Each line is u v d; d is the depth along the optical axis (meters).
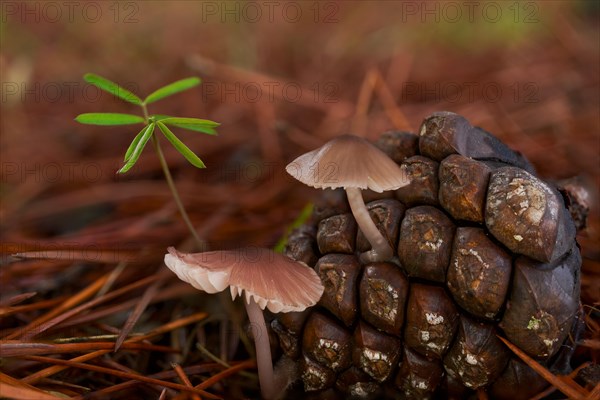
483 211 0.36
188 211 0.47
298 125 0.58
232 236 0.45
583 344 0.37
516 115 0.56
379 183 0.36
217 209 0.47
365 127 0.55
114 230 0.45
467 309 0.36
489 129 0.53
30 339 0.38
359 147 0.36
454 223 0.36
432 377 0.36
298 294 0.36
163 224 0.46
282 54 0.78
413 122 0.56
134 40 0.79
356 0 0.94
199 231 0.45
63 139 0.58
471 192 0.36
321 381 0.37
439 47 0.78
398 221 0.37
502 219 0.35
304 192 0.48
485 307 0.35
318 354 0.37
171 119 0.38
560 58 0.70
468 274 0.35
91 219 0.47
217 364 0.39
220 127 0.58
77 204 0.48
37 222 0.46
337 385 0.37
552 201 0.35
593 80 0.63
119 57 0.76
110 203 0.48
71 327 0.39
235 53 0.72
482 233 0.36
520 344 0.36
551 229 0.35
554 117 0.55
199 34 0.83
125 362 0.39
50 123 0.61
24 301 0.41
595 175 0.46
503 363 0.36
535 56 0.72
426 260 0.36
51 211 0.47
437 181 0.37
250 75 0.68
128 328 0.39
